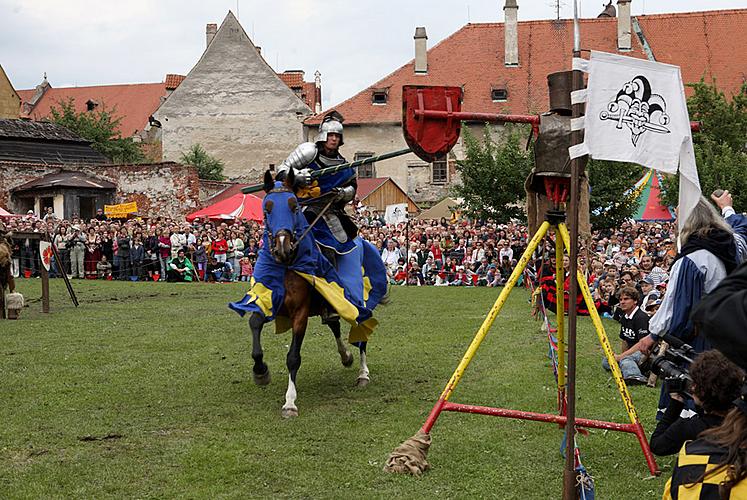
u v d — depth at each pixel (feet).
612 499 19.08
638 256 71.10
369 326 29.94
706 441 10.55
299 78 208.33
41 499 19.01
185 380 31.42
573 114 18.75
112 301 61.72
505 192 95.45
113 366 34.14
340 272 28.86
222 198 142.00
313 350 38.17
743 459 9.87
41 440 23.50
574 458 18.57
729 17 169.68
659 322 19.62
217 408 27.14
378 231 90.33
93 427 24.84
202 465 21.30
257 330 26.73
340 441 23.40
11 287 50.47
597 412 26.50
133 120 247.09
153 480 20.24
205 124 185.78
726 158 86.38
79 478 20.36
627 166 87.10
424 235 87.20
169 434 24.13
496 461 21.70
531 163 93.25
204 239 86.38
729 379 13.56
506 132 116.06
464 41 170.71
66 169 127.75
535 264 48.01
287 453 22.31
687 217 19.76
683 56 166.09
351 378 31.91
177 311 54.60
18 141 132.26
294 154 28.02
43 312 53.72
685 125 19.42
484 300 62.44
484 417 25.81
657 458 21.93
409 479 20.33
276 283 26.73
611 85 18.71
